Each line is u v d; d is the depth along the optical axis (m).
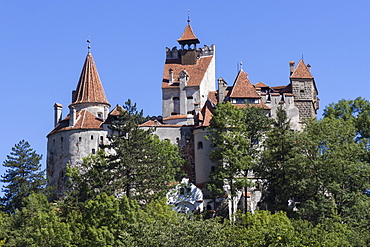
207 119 136.75
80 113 143.50
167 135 139.00
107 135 132.50
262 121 128.62
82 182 117.31
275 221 99.50
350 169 111.56
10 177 129.38
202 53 156.25
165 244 84.94
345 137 119.19
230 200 125.94
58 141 141.12
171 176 125.69
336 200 110.31
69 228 102.75
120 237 93.75
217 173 122.38
